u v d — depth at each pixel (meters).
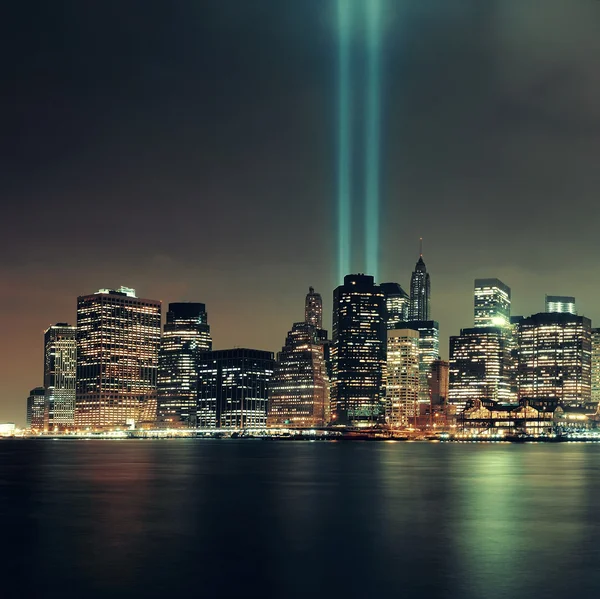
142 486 177.75
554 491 164.12
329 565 82.50
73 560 84.81
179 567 81.44
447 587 72.75
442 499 147.00
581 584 73.62
